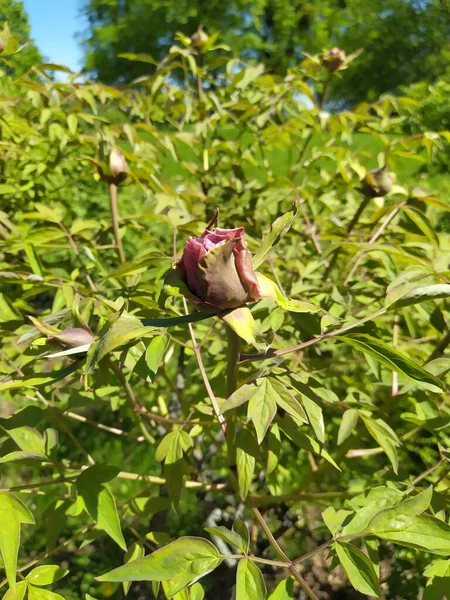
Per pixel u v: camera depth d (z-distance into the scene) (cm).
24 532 69
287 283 48
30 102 58
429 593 26
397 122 55
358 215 46
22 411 30
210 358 51
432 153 52
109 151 41
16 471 80
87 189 80
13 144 55
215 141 61
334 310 39
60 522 33
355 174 55
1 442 30
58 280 37
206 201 56
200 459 60
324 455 30
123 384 35
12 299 46
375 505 27
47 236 40
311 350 48
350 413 32
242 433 30
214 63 61
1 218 40
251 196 58
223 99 62
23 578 28
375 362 36
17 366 35
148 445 85
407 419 33
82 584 62
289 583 26
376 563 29
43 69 53
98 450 83
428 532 24
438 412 34
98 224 42
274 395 25
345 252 49
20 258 53
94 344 23
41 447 29
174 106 61
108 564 66
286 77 58
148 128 53
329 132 63
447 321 34
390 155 54
